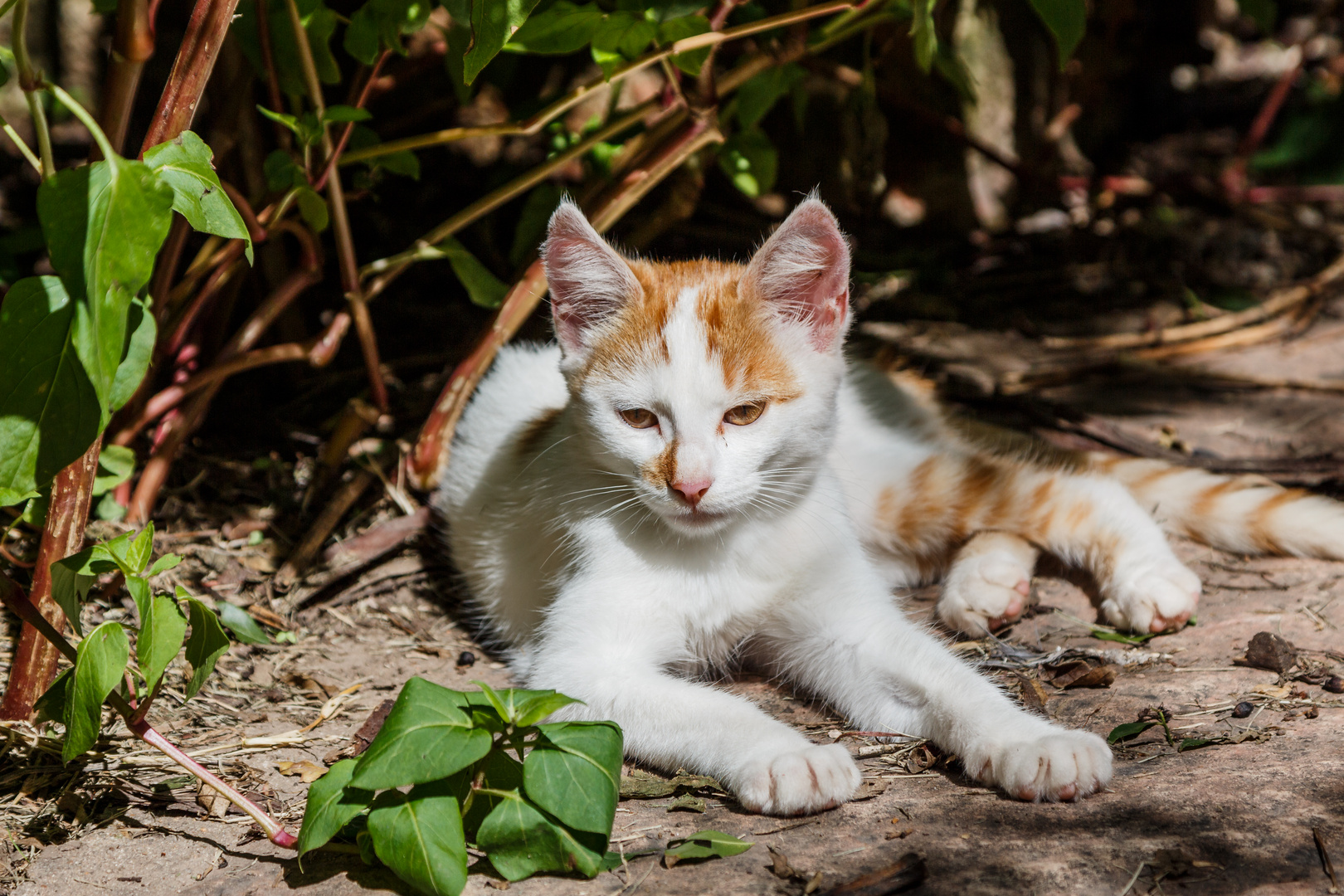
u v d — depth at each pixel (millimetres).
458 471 3293
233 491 3617
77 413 1753
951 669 2328
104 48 5953
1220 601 2809
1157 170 7086
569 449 2734
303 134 2895
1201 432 4055
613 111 3957
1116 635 2688
